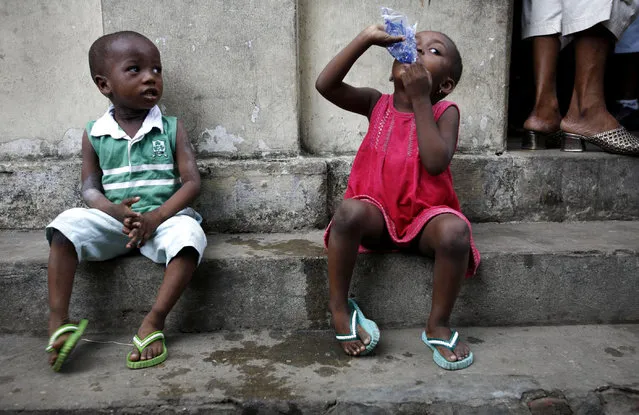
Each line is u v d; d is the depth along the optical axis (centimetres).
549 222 256
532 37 275
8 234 245
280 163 239
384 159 202
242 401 162
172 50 234
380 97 218
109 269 205
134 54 202
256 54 236
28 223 250
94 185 210
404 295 209
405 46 188
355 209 186
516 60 386
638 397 166
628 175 255
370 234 195
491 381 171
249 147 243
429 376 175
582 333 206
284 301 210
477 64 252
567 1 254
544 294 212
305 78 249
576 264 210
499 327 212
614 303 213
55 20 244
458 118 201
